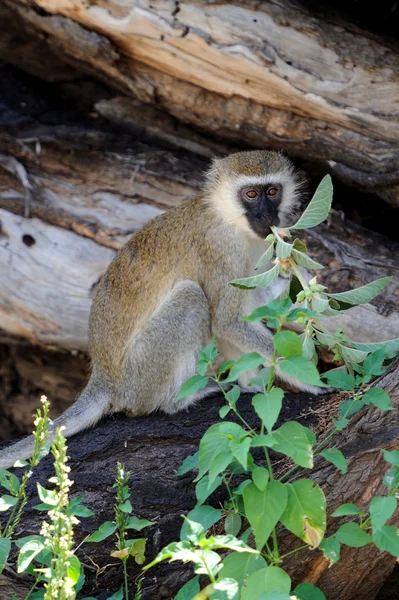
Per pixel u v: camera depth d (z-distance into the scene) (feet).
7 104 46.60
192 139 44.86
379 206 42.98
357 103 38.42
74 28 41.75
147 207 42.24
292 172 36.42
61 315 42.14
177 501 28.19
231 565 22.99
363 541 23.11
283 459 27.78
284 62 38.52
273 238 26.17
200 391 33.27
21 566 22.79
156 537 27.73
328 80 38.45
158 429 30.91
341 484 25.81
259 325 34.88
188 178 43.01
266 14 38.70
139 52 41.37
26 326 42.93
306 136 40.40
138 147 44.88
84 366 46.91
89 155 43.68
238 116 41.45
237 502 25.67
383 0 39.63
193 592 23.36
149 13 39.27
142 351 33.96
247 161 35.12
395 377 26.94
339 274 38.34
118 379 34.32
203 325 34.47
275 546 24.30
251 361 23.35
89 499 28.32
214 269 35.09
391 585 31.96
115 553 24.75
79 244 41.93
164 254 35.47
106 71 43.45
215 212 35.27
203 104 42.14
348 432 26.53
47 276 41.96
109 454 29.84
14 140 43.75
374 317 37.27
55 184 43.09
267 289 37.11
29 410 48.52
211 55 39.40
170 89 42.42
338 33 38.81
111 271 36.37
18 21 44.65
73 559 23.13
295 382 31.89
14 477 25.64
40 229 42.34
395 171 39.06
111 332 35.27
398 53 38.63
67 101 47.75
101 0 39.91
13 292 42.34
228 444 23.32
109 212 42.29
